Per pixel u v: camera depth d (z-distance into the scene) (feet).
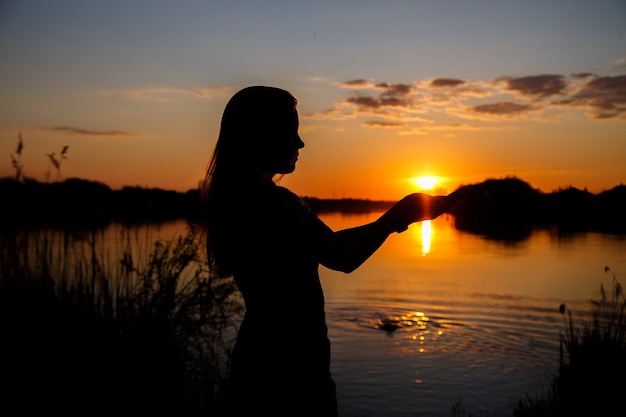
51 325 14.49
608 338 19.06
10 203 16.76
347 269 6.15
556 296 38.19
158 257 17.24
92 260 16.63
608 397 16.88
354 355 25.70
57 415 13.04
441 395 20.34
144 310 16.12
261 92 6.75
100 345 14.48
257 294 6.35
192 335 16.47
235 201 6.54
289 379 6.17
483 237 92.84
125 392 13.91
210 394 14.55
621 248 66.23
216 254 6.96
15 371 13.58
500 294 39.88
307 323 6.24
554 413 17.15
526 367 23.70
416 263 58.49
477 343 27.66
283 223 6.21
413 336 29.12
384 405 19.11
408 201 6.24
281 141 6.71
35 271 16.06
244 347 6.42
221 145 6.86
